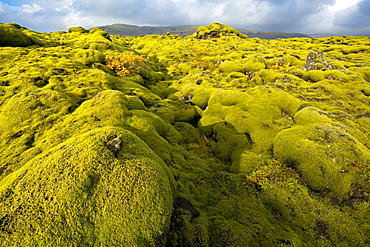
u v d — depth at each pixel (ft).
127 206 4.62
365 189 7.73
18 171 5.43
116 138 6.01
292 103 14.64
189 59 43.04
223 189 8.72
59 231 4.14
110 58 23.15
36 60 17.54
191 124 17.13
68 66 16.53
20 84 13.10
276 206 7.89
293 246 6.13
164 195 5.07
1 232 4.05
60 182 4.74
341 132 10.14
